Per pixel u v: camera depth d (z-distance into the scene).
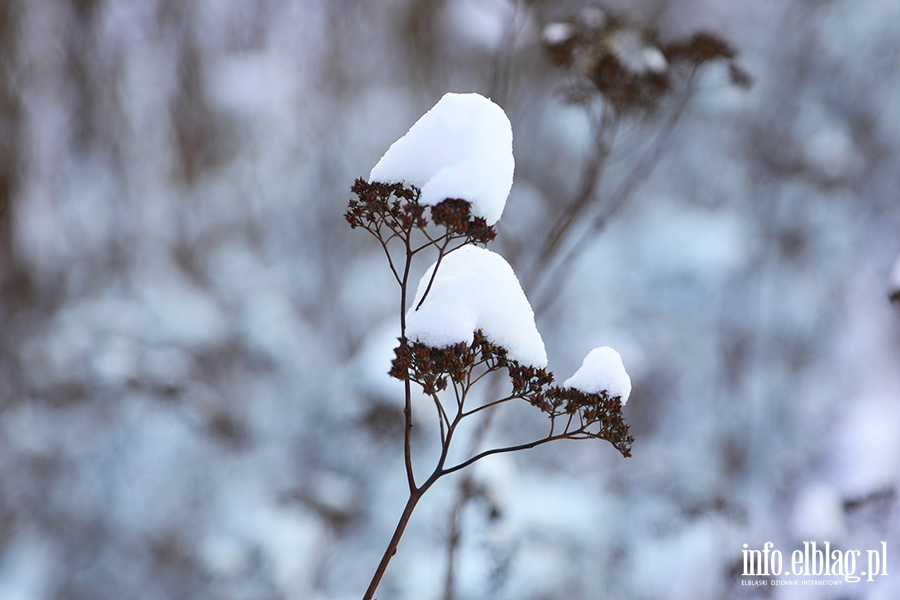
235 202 9.18
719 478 6.97
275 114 9.44
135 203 8.88
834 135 9.70
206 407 6.44
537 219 7.41
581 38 4.46
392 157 1.62
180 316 7.24
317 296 8.23
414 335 1.61
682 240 9.20
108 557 5.62
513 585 4.64
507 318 1.66
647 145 6.41
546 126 8.42
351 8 10.09
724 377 8.51
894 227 9.83
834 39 11.10
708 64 4.70
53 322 7.17
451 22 7.90
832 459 7.28
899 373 8.48
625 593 5.15
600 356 1.71
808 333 9.08
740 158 10.38
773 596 5.23
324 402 6.57
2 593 5.46
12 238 7.83
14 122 8.20
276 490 5.82
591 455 6.73
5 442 6.22
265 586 5.16
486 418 4.07
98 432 6.25
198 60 9.63
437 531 4.36
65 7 8.75
